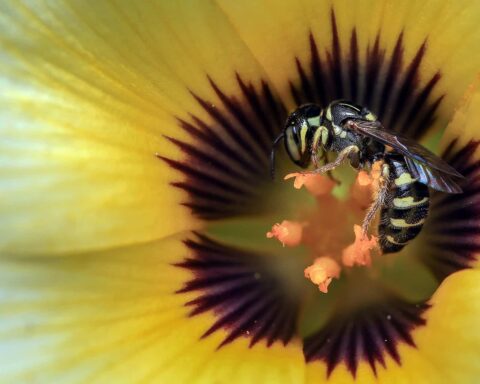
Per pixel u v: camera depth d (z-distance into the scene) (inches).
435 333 2.4
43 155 2.4
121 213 2.4
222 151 2.6
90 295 2.4
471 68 2.5
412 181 2.4
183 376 2.4
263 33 2.5
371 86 2.5
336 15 2.5
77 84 2.4
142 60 2.5
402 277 2.6
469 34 2.5
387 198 2.5
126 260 2.5
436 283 2.6
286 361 2.4
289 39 2.5
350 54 2.5
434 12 2.5
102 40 2.4
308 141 2.5
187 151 2.5
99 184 2.4
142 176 2.5
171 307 2.5
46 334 2.4
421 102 2.5
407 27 2.5
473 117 2.5
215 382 2.4
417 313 2.5
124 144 2.5
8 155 2.4
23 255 2.4
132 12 2.4
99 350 2.4
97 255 2.4
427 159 2.4
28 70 2.4
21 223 2.4
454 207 2.5
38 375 2.4
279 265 2.7
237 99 2.6
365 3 2.5
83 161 2.4
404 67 2.5
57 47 2.4
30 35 2.4
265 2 2.5
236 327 2.5
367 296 2.6
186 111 2.5
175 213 2.5
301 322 2.6
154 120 2.5
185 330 2.5
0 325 2.4
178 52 2.5
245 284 2.6
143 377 2.4
